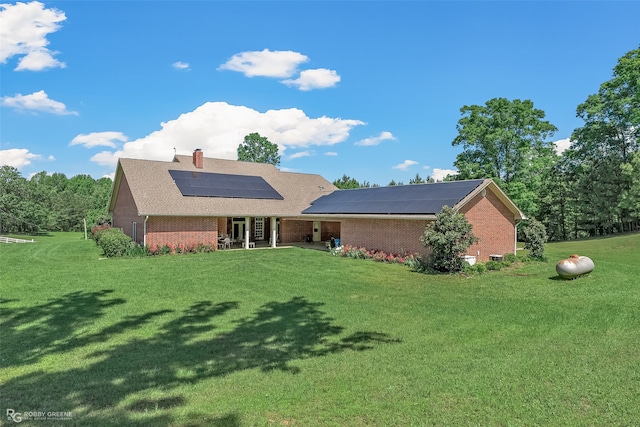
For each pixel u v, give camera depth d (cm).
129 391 566
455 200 1970
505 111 3419
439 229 1745
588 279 1550
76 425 464
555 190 4469
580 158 4094
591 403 532
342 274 1669
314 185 3662
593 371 642
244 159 6216
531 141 3466
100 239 2431
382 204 2373
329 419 486
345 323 950
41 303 1119
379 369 655
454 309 1088
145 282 1433
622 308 1078
